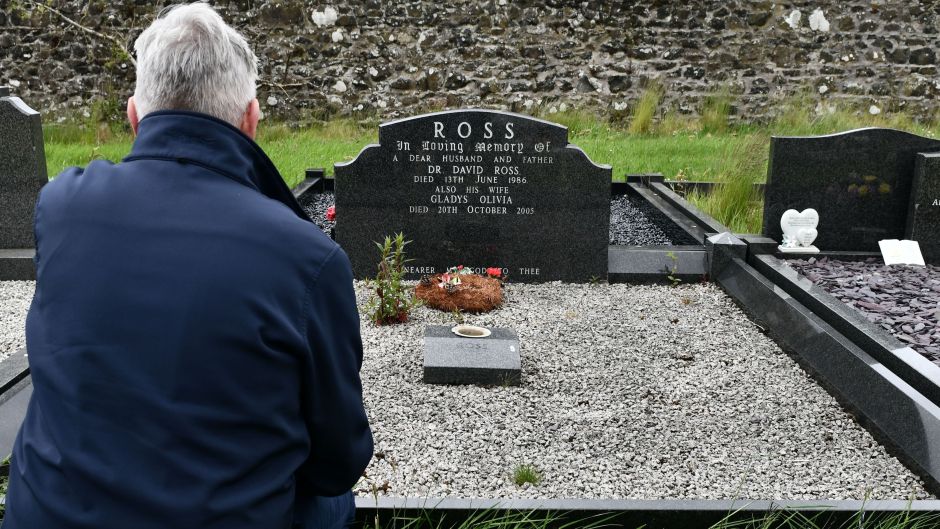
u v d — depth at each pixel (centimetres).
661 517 265
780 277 507
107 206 149
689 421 368
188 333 141
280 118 1169
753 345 458
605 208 549
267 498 148
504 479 318
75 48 1138
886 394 357
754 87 1177
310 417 158
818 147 570
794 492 312
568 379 410
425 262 561
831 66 1171
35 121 573
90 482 138
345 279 154
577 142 1067
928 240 576
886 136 569
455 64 1163
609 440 349
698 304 524
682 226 667
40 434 146
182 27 157
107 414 139
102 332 142
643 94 1173
